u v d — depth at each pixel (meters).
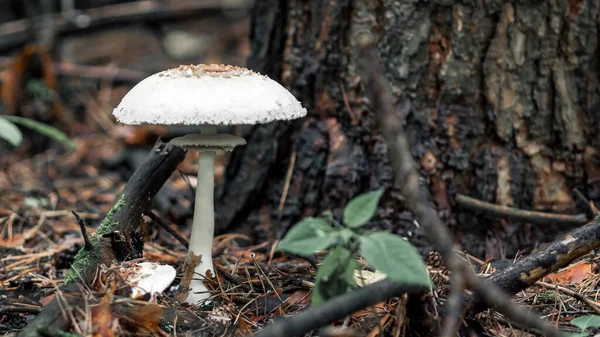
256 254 0.99
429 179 0.97
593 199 0.97
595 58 0.96
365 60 0.70
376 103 0.70
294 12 0.99
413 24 0.96
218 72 0.79
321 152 0.99
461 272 0.71
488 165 0.97
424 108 0.97
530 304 0.83
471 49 0.96
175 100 0.77
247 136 1.02
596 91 0.96
